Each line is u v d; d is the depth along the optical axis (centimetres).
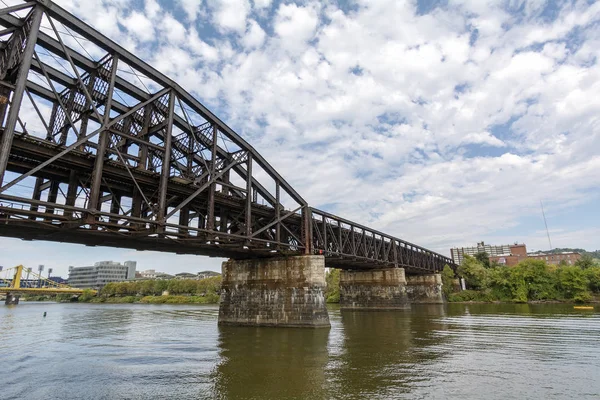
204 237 3002
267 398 1555
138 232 2508
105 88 2550
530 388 1662
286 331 3747
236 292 4412
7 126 1753
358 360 2309
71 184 2350
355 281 7525
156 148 2586
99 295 18600
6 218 1975
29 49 1886
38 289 16188
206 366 2214
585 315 5191
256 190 3997
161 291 17338
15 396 1677
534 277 8981
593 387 1675
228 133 3438
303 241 4409
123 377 1997
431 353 2538
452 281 10781
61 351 2967
